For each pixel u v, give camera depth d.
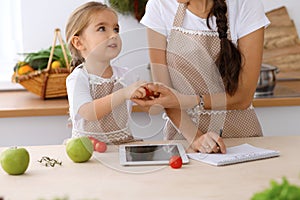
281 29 3.32
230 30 2.05
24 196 1.42
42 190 1.46
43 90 3.03
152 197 1.39
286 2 3.35
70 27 1.94
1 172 1.63
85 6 1.94
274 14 3.34
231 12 2.06
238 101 2.07
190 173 1.59
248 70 2.04
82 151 1.70
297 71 3.30
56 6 3.29
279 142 1.96
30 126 2.96
